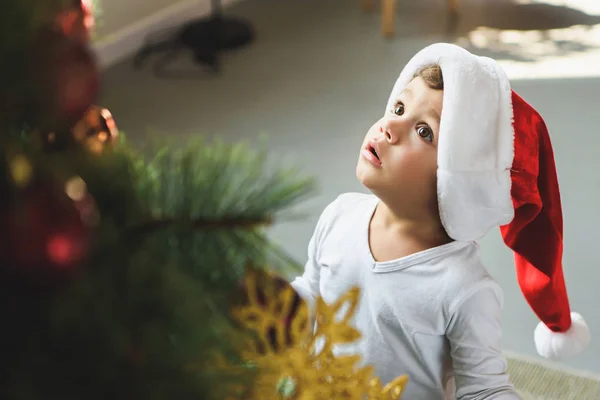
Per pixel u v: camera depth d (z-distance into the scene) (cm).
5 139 31
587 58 300
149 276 34
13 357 31
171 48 309
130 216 39
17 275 29
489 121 94
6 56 29
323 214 113
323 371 51
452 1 339
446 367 103
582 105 267
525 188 100
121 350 31
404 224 102
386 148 98
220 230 41
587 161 237
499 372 98
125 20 304
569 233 207
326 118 262
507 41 316
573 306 182
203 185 41
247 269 44
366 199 111
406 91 99
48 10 32
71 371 31
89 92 33
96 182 38
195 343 34
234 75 291
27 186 30
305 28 332
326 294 107
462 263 99
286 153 240
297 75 291
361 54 307
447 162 93
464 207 95
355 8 351
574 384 162
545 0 353
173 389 33
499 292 100
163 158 43
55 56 31
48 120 33
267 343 48
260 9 351
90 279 33
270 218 41
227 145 44
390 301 100
